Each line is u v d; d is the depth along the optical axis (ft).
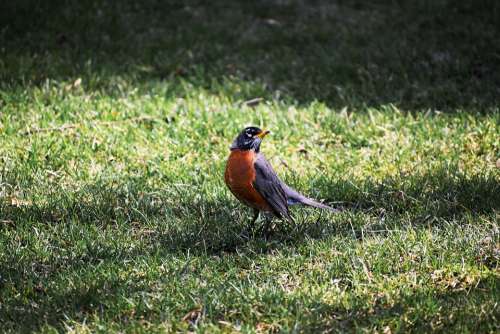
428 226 33.63
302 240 32.55
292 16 60.75
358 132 43.73
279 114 45.47
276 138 43.39
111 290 28.19
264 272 29.96
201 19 59.21
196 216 35.06
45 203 35.45
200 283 29.12
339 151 42.29
